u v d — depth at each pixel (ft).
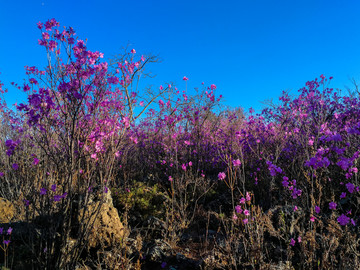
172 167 20.03
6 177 13.97
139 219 14.57
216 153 22.24
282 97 27.14
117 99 12.08
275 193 15.46
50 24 8.31
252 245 9.07
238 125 27.17
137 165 24.73
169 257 10.70
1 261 9.50
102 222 10.85
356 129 8.44
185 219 13.75
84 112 9.14
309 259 8.05
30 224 9.79
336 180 13.87
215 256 9.97
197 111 23.52
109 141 10.68
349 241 7.88
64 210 8.68
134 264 10.12
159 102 23.85
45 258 8.61
